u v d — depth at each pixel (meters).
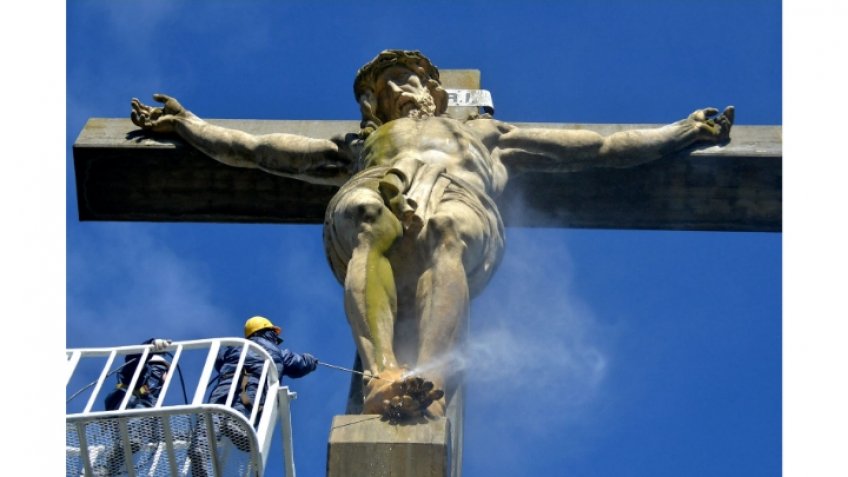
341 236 11.80
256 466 9.97
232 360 11.39
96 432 10.05
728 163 14.48
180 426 10.06
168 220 15.08
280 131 14.82
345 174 14.20
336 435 10.20
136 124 14.84
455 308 11.29
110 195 14.98
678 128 14.50
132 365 11.36
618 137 14.30
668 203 14.76
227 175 14.75
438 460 10.05
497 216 12.47
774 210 14.71
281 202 14.84
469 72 15.20
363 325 11.09
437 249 11.60
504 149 14.15
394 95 14.08
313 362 11.78
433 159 13.02
